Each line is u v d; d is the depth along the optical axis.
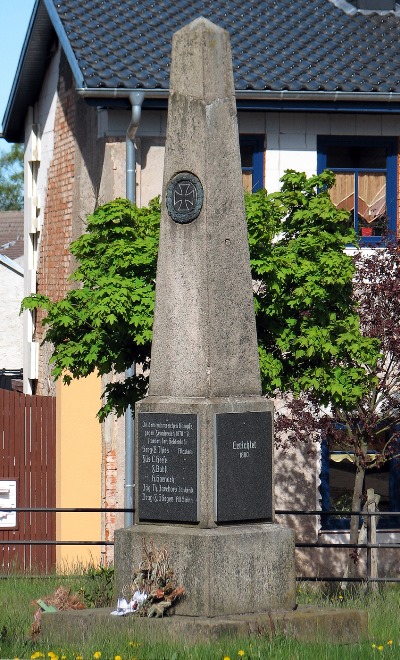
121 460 22.59
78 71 21.77
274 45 23.67
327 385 16.47
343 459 23.03
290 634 13.05
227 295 13.79
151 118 22.59
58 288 26.62
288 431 22.03
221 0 25.00
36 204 28.97
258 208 15.72
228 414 13.57
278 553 13.56
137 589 13.25
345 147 23.44
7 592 17.64
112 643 12.47
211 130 13.77
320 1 25.44
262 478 13.78
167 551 13.34
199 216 13.74
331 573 22.77
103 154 22.89
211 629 12.77
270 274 15.85
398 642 13.21
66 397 23.27
